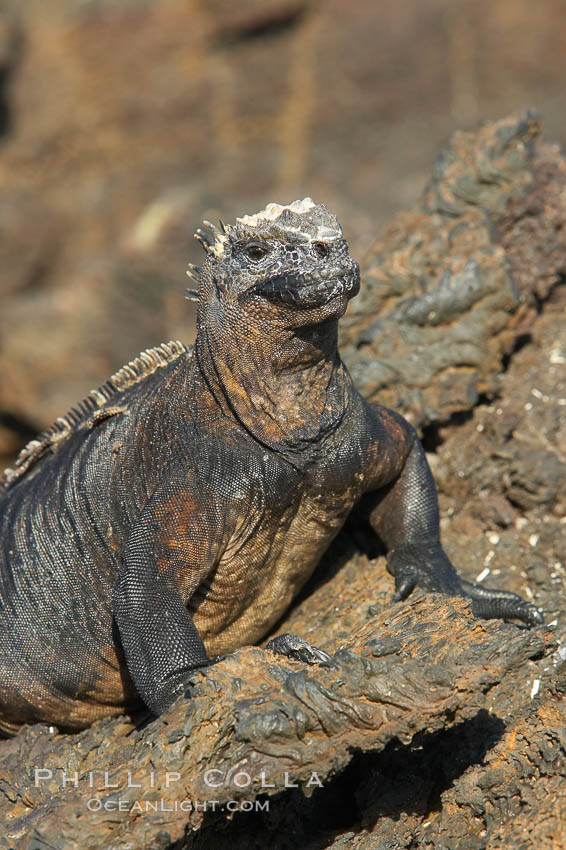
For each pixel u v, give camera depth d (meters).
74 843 13.00
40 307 49.47
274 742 13.06
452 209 22.41
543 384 21.52
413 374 20.77
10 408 48.41
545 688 15.02
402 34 60.41
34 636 16.61
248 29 59.41
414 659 13.54
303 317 14.53
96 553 16.44
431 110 60.84
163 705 14.49
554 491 19.66
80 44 58.69
